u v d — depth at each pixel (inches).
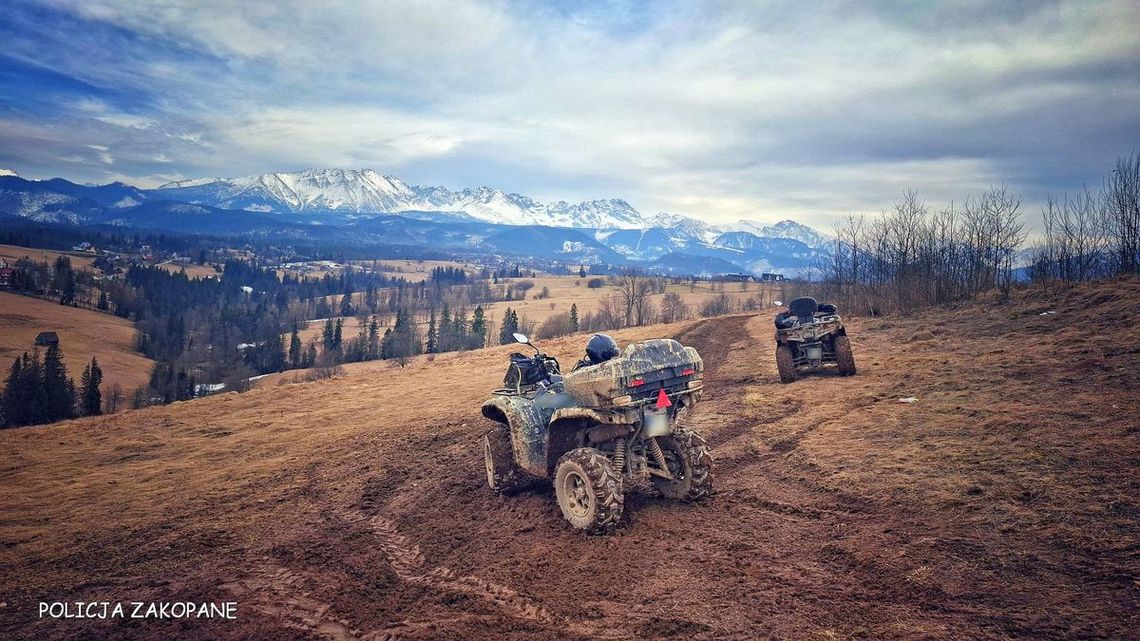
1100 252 925.2
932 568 196.7
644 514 277.1
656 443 282.7
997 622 164.1
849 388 499.5
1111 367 401.1
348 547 295.7
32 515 410.3
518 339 349.7
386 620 213.3
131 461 593.9
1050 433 301.0
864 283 1218.0
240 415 823.7
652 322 3221.0
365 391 938.1
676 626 183.8
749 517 262.4
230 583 263.7
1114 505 215.0
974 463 279.0
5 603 261.6
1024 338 574.6
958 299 962.1
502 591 223.6
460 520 313.0
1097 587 171.3
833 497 271.9
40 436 788.0
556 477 277.6
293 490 414.0
